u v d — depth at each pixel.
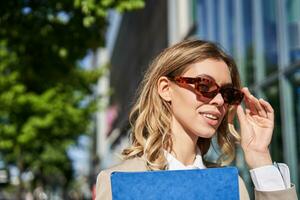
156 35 21.86
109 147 42.19
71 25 7.15
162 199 1.55
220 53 1.86
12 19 7.13
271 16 8.01
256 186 1.87
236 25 10.03
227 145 2.04
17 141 13.94
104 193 1.70
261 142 1.94
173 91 1.83
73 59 7.70
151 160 1.78
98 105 16.91
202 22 13.01
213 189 1.58
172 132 1.83
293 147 7.08
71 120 15.10
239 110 1.95
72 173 29.72
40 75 8.05
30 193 28.42
